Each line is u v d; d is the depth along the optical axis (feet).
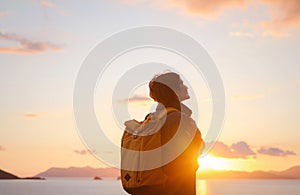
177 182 7.86
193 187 8.05
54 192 653.30
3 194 612.70
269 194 591.37
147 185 7.75
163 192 7.82
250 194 589.32
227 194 589.32
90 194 571.28
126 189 8.07
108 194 579.48
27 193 615.98
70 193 606.96
